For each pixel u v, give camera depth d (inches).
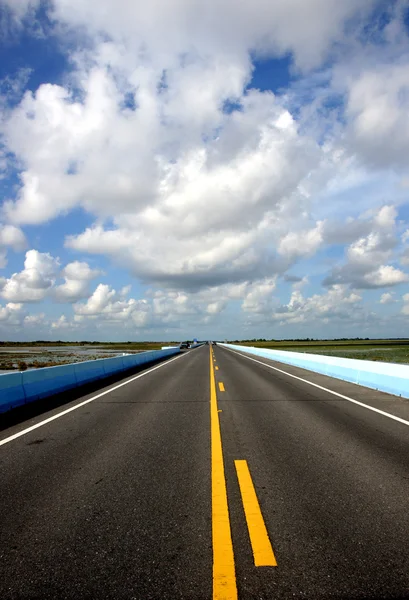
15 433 280.7
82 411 366.3
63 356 2237.9
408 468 196.5
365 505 151.6
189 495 162.9
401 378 456.8
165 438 260.4
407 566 110.1
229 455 220.5
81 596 99.3
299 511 146.5
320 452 225.6
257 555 116.1
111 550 120.3
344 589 100.1
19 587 103.0
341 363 677.3
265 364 1087.0
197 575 106.8
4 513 147.9
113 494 165.0
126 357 915.4
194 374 764.0
